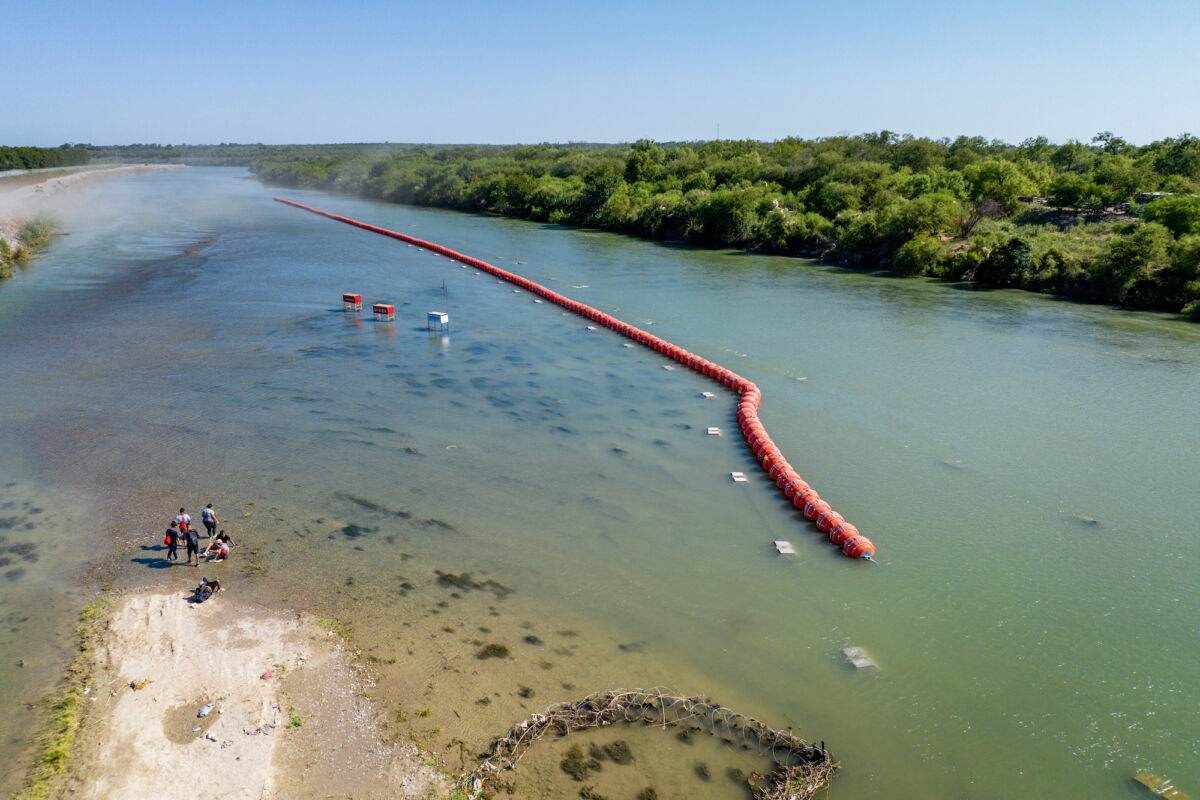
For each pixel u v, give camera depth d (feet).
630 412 127.54
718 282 248.32
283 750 54.24
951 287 240.32
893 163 414.21
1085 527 90.74
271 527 86.43
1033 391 138.72
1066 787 54.19
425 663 64.54
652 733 57.77
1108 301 215.51
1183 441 115.65
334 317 190.60
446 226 412.36
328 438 112.78
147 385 134.72
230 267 261.85
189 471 100.42
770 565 81.97
